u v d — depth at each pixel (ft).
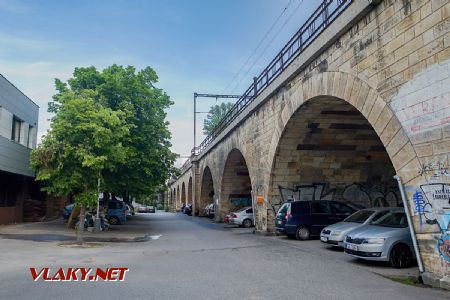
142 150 81.35
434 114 28.25
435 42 28.25
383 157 66.39
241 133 85.10
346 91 40.11
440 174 27.73
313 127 58.08
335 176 67.82
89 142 57.62
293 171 65.77
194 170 158.81
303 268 35.47
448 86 27.04
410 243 36.91
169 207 257.96
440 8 27.86
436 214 28.12
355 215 49.21
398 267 36.22
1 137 71.20
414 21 30.42
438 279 27.81
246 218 92.58
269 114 65.77
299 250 47.73
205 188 152.35
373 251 36.24
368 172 68.44
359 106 37.73
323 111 53.36
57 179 58.29
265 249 48.96
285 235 66.28
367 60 36.50
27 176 86.38
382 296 25.35
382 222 41.04
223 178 109.91
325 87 44.70
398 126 31.89
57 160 58.18
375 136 61.31
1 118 71.72
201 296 24.91
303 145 62.23
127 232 76.02
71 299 24.12
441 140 27.66
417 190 29.81
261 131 70.49
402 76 31.60
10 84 75.87
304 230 59.16
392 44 32.91
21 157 81.92
